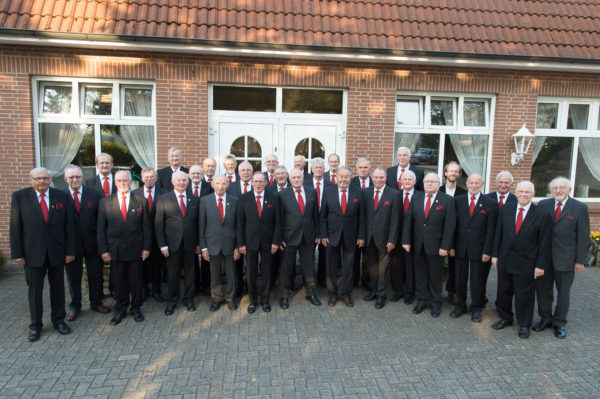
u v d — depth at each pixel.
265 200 4.84
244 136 6.96
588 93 7.39
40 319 4.21
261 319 4.68
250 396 3.25
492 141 7.35
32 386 3.35
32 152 6.35
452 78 7.06
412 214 4.92
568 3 7.91
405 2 7.45
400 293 5.32
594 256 6.91
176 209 4.71
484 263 4.71
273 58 6.67
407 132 7.34
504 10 7.60
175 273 4.79
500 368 3.72
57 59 6.20
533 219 4.27
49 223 4.14
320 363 3.76
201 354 3.89
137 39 5.97
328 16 7.00
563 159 7.78
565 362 3.84
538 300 4.51
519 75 7.19
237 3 6.91
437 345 4.14
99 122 6.63
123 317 4.66
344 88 7.00
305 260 5.06
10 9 5.96
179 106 6.58
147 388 3.34
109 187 5.21
